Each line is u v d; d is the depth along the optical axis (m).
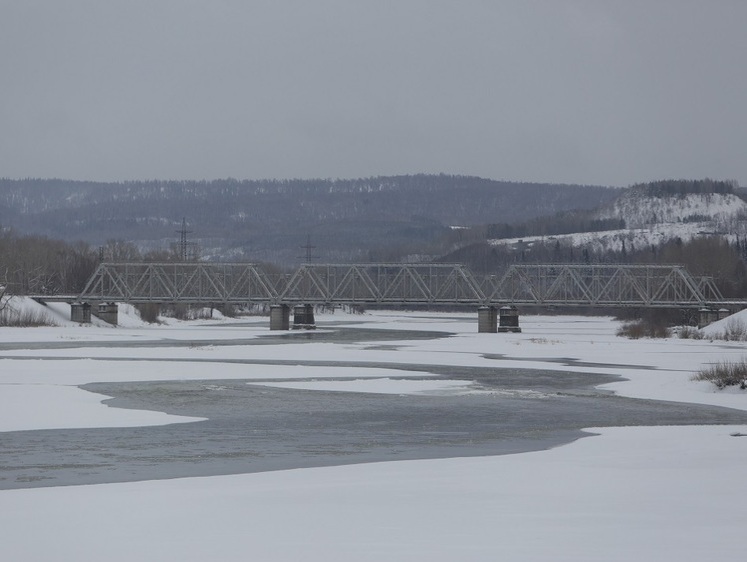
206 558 21.59
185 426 50.62
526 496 28.94
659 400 64.56
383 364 97.81
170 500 28.75
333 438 46.41
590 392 70.12
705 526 24.47
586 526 24.53
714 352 119.69
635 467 34.97
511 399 65.19
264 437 46.66
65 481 33.69
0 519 26.14
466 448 42.78
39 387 68.38
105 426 50.03
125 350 118.56
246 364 95.44
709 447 40.28
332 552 22.00
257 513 26.62
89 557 21.83
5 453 40.81
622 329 186.75
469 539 23.17
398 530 24.28
